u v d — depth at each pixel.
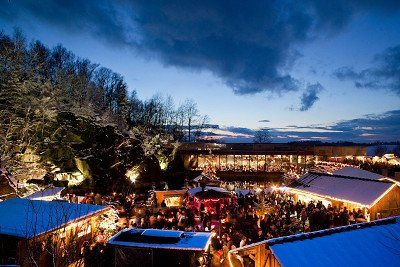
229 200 25.11
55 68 52.53
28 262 9.42
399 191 21.42
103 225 16.00
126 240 12.33
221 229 17.61
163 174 49.94
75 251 10.16
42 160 30.14
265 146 68.69
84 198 22.22
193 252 11.77
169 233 12.78
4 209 12.88
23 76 34.69
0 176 21.92
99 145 38.53
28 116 30.06
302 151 57.59
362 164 48.06
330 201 24.03
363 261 8.69
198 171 54.12
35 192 20.34
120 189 36.56
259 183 49.59
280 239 9.45
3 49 33.78
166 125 80.69
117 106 66.25
